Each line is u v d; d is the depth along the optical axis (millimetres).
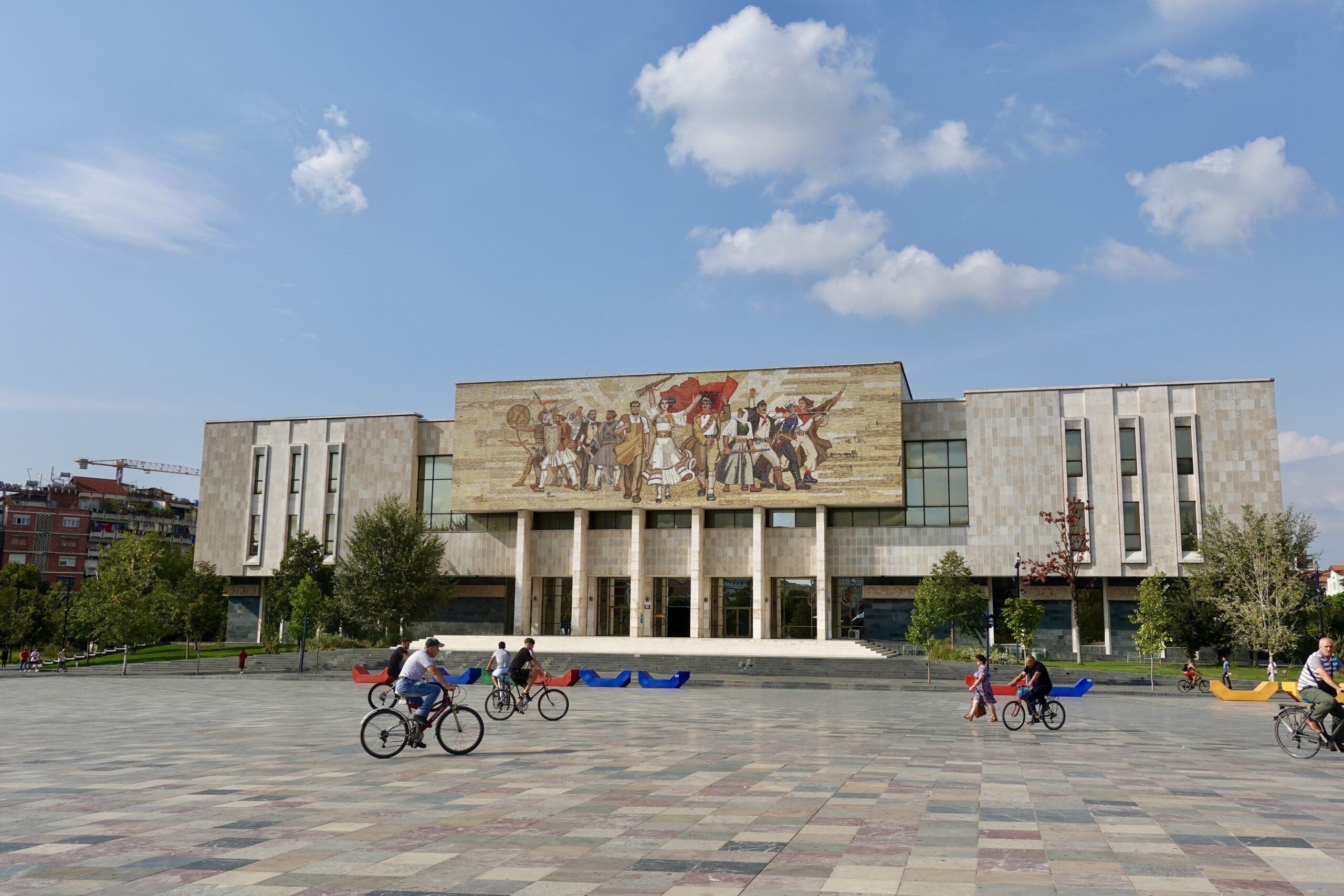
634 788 13016
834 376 65500
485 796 12297
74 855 8844
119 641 60781
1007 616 57219
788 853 8930
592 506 68312
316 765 15609
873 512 66500
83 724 25125
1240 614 52719
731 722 25125
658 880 7910
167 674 55906
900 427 64062
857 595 66438
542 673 26594
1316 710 17656
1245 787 13477
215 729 23312
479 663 56688
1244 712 31875
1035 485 63938
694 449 67000
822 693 40125
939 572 60562
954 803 11898
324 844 9328
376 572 65000
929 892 7531
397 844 9320
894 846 9281
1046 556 63156
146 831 9992
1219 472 61750
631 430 68312
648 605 68250
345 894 7477
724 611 68562
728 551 67812
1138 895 7430
